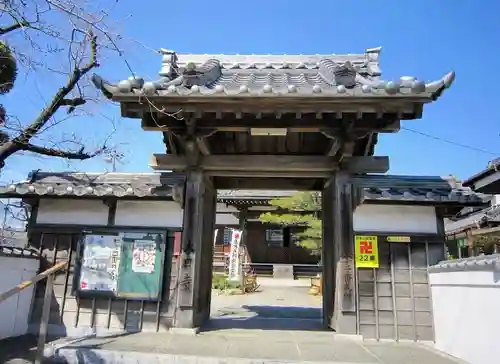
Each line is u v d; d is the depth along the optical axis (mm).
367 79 6695
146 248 6438
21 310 6180
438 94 5105
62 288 6480
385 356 5074
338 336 5949
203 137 6121
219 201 23938
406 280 6234
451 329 5375
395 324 6074
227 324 7246
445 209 6477
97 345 5258
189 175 6641
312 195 19703
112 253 6461
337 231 6426
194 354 4887
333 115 5723
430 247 6324
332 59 8008
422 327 6062
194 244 6363
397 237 6301
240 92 5207
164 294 6352
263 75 7566
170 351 5000
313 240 19875
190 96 5273
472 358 4766
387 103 5273
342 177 6504
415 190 6270
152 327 6246
